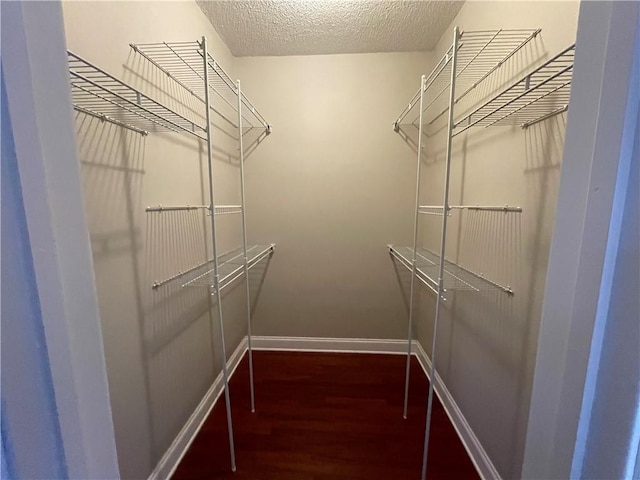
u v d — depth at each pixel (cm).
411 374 206
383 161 215
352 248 226
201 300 163
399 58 204
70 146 40
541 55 94
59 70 38
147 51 115
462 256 152
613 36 32
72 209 40
